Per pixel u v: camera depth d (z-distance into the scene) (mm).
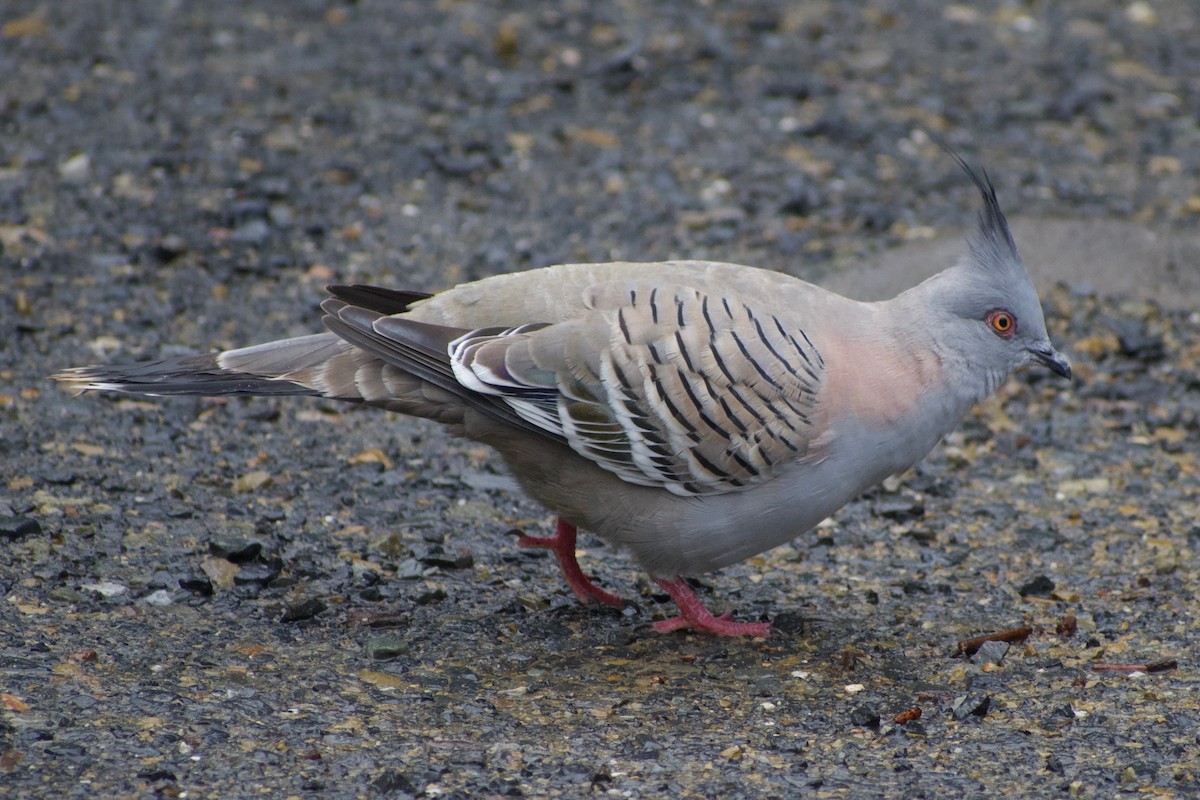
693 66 18953
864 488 9031
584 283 8750
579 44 19422
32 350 12188
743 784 7406
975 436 12266
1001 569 10242
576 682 8539
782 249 14969
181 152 15891
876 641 9219
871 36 20188
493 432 8828
